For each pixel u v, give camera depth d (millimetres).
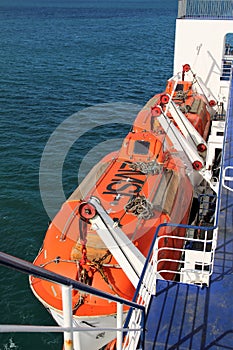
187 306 6117
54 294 8648
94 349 9188
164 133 12711
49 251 9125
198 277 8273
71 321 3035
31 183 19828
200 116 16719
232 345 5461
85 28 98250
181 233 10805
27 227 16406
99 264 8453
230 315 5953
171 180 11086
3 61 54156
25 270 2475
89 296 8305
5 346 11156
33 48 66375
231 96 15820
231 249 7258
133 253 7000
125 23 112000
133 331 5402
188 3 19422
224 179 8797
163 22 115312
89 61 54844
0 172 21125
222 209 8469
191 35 19266
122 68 49969
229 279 6617
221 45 19172
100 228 6812
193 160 12586
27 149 24031
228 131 12766
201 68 19703
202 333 5656
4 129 27453
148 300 6125
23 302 12516
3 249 15109
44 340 11344
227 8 19297
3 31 91688
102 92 38250
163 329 5715
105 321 8375
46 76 45438
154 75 46062
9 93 37469
